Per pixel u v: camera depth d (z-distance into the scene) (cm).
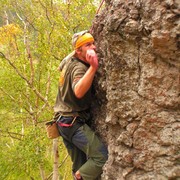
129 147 300
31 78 1141
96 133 358
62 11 1039
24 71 1173
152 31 256
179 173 273
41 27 1057
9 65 1162
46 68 1120
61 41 1033
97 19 351
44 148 984
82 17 993
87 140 339
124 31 276
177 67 262
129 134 296
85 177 344
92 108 366
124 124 300
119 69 292
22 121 1228
